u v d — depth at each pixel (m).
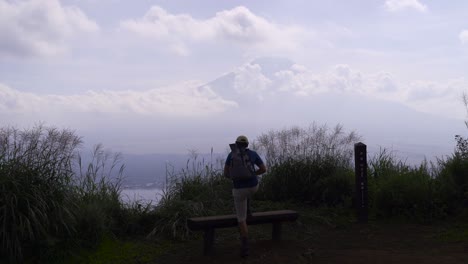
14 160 7.14
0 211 6.68
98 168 8.77
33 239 6.82
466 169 9.77
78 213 7.54
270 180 10.81
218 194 9.86
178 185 9.66
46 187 7.18
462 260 6.82
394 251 7.48
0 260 6.67
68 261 7.03
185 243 8.07
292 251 7.56
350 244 8.01
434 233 8.41
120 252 7.52
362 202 9.34
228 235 8.64
